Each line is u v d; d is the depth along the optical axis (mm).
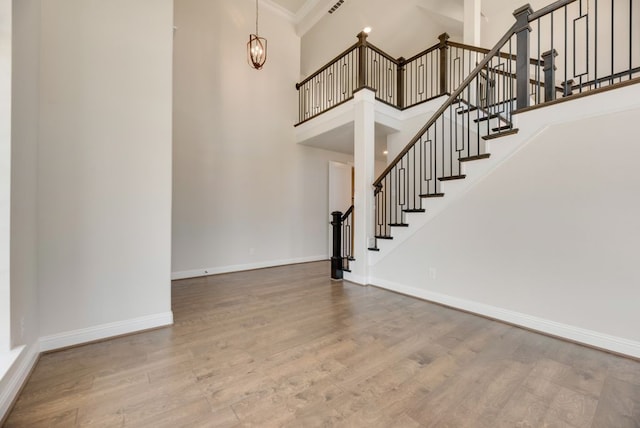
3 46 1567
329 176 6242
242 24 5008
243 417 1419
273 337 2328
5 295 1591
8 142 1572
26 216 1800
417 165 4508
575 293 2223
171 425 1366
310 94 5957
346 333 2402
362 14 5883
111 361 1946
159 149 2523
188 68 4426
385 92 5898
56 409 1472
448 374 1795
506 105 3551
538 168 2408
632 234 1982
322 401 1538
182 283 4070
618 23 4305
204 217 4570
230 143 4844
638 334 1962
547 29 4910
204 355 2033
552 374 1793
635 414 1437
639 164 1954
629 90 1985
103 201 2273
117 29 2336
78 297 2176
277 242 5441
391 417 1418
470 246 2863
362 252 3957
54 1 2074
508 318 2588
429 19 6117
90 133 2215
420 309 2979
